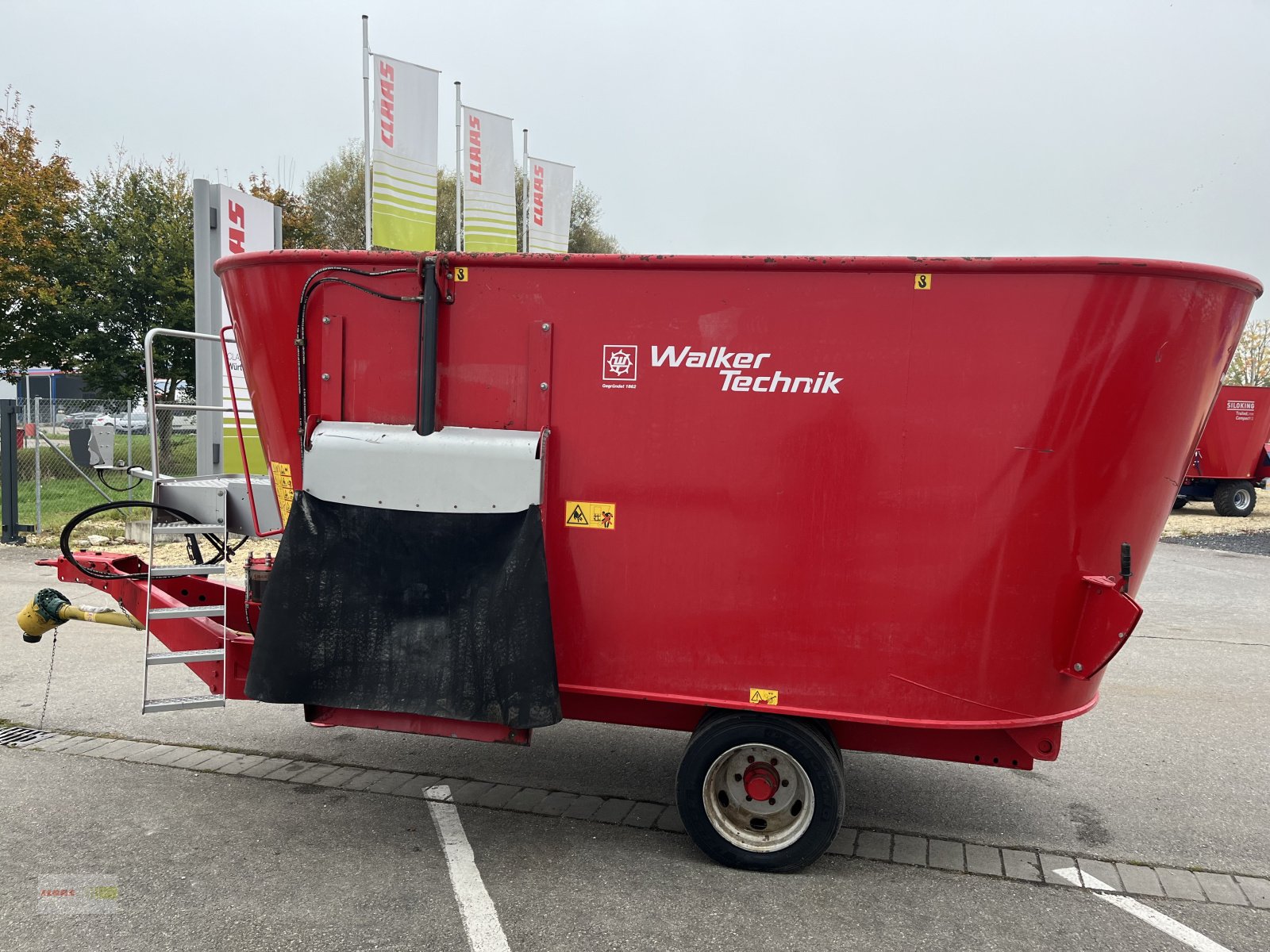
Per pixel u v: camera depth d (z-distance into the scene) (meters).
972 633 3.27
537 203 11.71
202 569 4.10
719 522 3.38
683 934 3.04
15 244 19.67
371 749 4.73
